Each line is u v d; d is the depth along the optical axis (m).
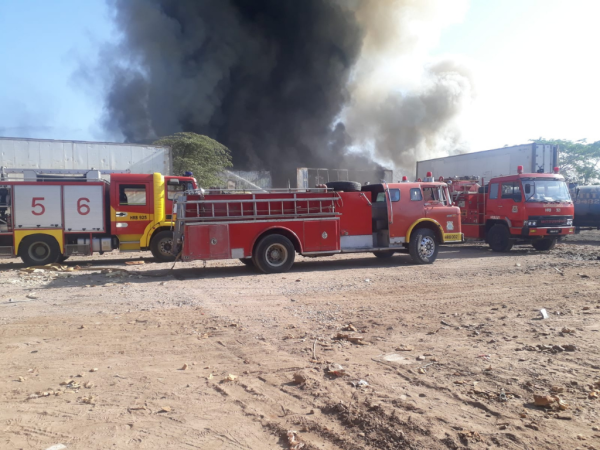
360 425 3.33
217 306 7.34
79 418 3.56
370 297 7.87
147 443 3.19
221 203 10.82
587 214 20.55
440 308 6.96
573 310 6.59
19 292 8.66
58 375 4.46
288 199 11.27
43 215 12.76
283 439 3.22
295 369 4.54
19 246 12.65
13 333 5.86
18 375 4.46
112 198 13.08
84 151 19.23
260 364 4.70
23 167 18.30
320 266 12.20
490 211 15.84
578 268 10.52
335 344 5.29
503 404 3.58
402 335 5.59
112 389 4.11
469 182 18.05
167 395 3.97
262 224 11.05
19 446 3.16
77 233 13.02
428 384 4.02
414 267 11.63
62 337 5.68
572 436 3.06
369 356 4.83
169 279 10.20
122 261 14.18
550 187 14.99
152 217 13.38
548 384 3.93
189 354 5.04
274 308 7.17
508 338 5.30
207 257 10.64
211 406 3.75
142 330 5.96
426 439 3.07
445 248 17.36
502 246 15.47
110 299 7.92
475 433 3.11
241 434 3.30
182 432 3.34
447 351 4.90
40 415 3.62
